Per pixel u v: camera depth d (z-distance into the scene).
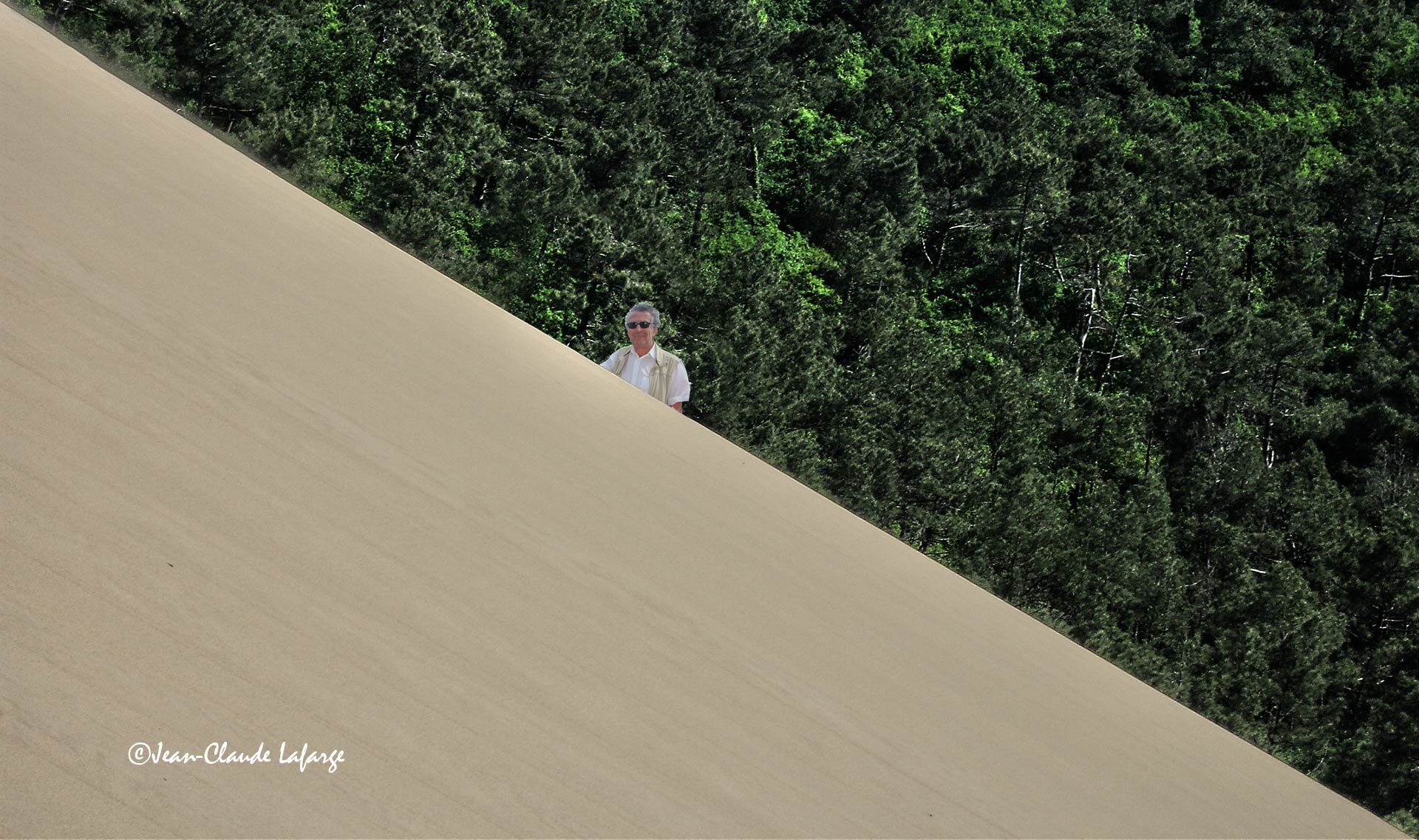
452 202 62.16
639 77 74.25
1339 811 5.09
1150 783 4.21
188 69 57.47
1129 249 86.94
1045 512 58.78
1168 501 66.12
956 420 63.16
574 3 78.19
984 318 83.88
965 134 88.44
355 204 59.97
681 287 61.22
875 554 6.24
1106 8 116.56
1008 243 86.50
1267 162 99.75
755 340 54.19
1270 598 58.75
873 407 60.28
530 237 61.72
